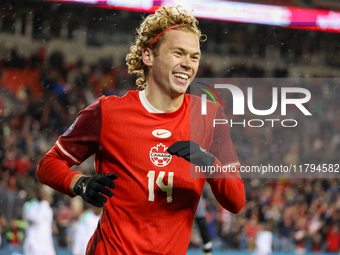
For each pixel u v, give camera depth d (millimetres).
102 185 3910
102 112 4305
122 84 34594
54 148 4598
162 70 4297
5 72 32375
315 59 38844
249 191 24672
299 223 23812
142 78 4742
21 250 15531
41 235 15055
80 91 32750
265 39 38000
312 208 24266
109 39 35469
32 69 32906
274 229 23562
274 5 35812
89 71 34219
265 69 37812
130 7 32000
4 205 15445
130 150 4242
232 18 34719
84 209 18266
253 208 24141
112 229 4246
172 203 4262
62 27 34531
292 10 36219
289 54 38438
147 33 4449
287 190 24891
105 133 4289
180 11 4465
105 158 4363
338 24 37000
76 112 31359
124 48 35594
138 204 4211
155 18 4496
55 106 30984
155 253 4191
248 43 37750
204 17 33969
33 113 29594
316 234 23391
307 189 24875
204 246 9641
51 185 4441
